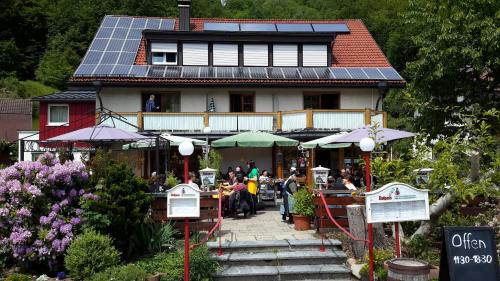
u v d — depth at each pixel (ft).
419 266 19.93
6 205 29.25
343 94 74.79
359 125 68.64
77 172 31.37
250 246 31.48
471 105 51.39
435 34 50.65
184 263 25.62
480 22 45.11
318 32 76.74
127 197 29.91
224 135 69.00
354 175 64.90
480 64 45.78
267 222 41.86
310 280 28.14
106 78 69.21
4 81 174.60
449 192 30.01
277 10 177.88
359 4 166.50
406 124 100.48
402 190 22.77
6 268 29.73
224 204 45.80
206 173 46.03
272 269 28.73
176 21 92.73
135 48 80.74
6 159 101.14
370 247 23.88
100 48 79.56
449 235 19.22
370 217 22.49
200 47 76.89
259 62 77.61
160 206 35.14
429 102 50.83
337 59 81.56
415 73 51.83
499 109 48.06
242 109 74.74
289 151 72.02
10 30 208.03
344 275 28.37
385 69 78.02
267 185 55.72
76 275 26.86
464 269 18.78
